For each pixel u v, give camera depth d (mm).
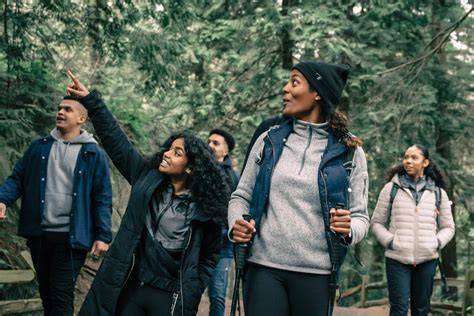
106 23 9867
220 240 4133
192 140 4055
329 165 3434
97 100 4188
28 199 5297
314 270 3400
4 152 8305
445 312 11641
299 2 14828
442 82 15008
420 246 6727
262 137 3660
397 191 6918
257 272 3463
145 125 14312
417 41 14820
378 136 14188
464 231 17328
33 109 9523
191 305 3990
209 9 14945
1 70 9922
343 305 16969
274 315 3387
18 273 6492
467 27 15633
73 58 12977
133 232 3939
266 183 3469
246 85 15086
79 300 9016
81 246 5211
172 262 3951
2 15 9164
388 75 14305
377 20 14523
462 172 17125
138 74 13969
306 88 3531
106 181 5375
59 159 5297
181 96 14586
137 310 3951
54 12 9562
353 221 3424
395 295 6766
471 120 15508
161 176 4043
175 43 10508
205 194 4020
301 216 3410
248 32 14703
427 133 15414
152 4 10023
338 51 13453
